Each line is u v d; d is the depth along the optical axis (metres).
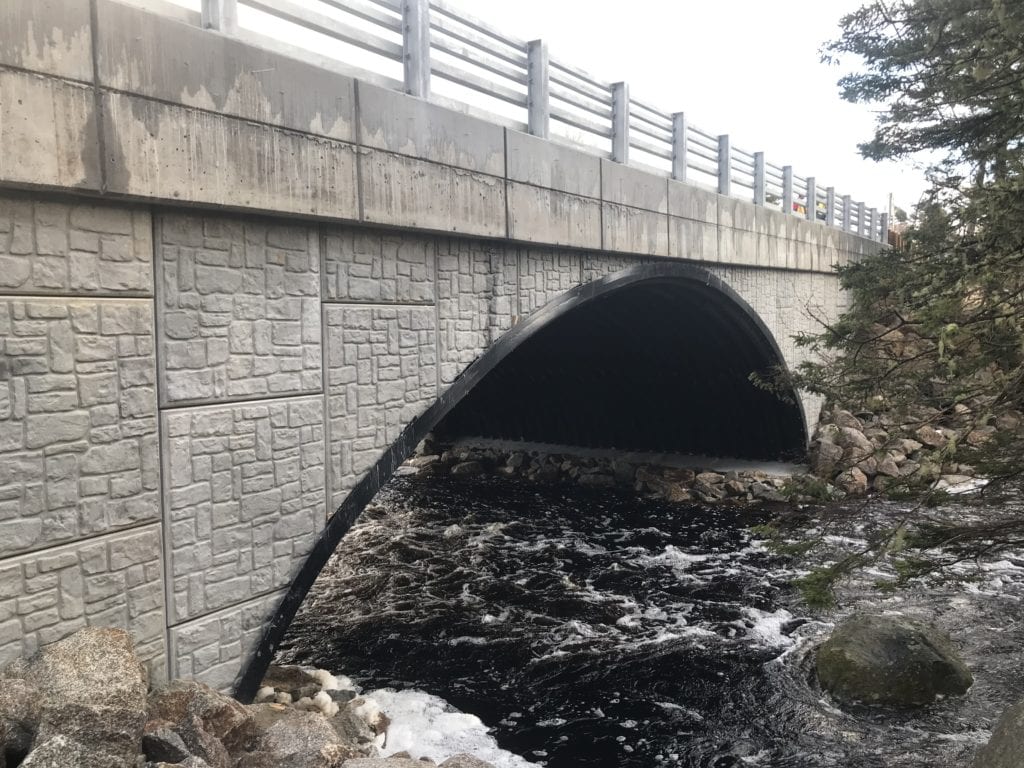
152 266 4.89
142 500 4.84
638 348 17.77
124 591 4.77
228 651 5.41
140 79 4.60
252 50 5.25
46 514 4.38
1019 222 6.43
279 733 4.98
